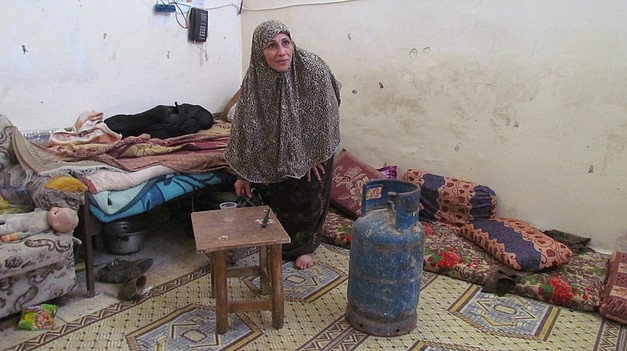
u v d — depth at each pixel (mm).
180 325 2084
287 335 2027
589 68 2643
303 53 2346
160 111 3125
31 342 1935
